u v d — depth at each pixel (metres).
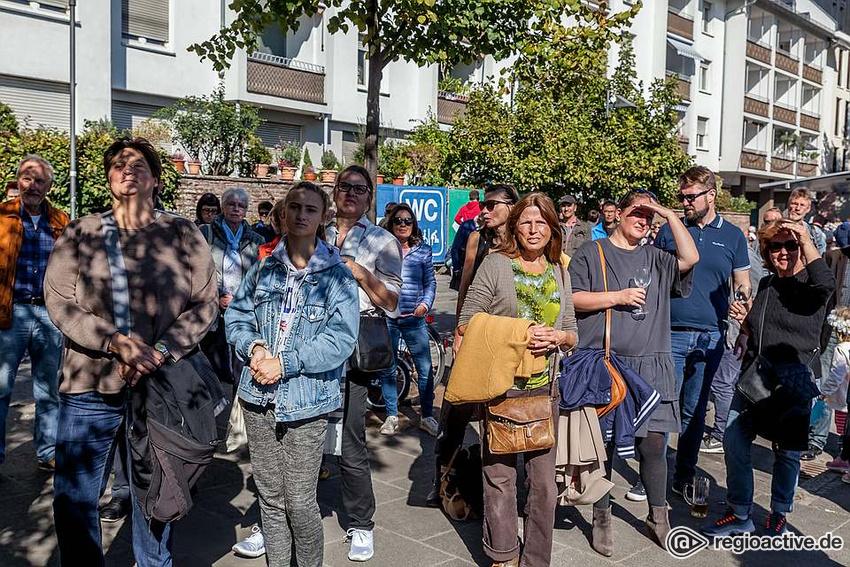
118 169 3.48
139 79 17.73
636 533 4.78
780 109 43.97
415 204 15.42
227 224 6.15
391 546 4.46
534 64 8.06
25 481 5.19
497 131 15.70
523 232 4.04
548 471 4.04
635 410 4.35
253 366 3.50
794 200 6.78
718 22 39.03
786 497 4.76
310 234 3.66
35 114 15.80
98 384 3.39
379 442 6.39
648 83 33.47
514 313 4.06
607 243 4.63
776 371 4.63
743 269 5.38
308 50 21.91
